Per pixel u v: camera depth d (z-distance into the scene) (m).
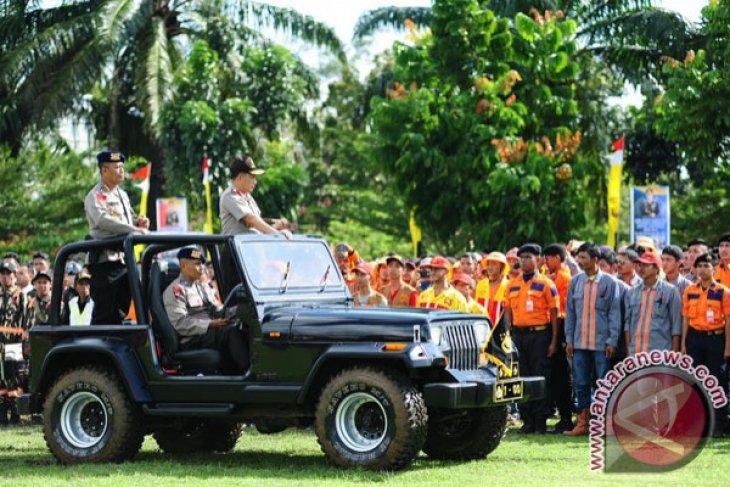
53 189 76.06
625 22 59.91
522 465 23.22
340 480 20.95
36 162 76.50
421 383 22.62
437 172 52.34
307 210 91.75
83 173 77.25
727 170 54.06
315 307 23.41
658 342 28.61
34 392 24.77
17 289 34.00
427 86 54.25
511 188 50.47
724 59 46.19
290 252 24.36
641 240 32.56
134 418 23.81
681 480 21.08
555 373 30.23
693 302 28.25
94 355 24.42
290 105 67.81
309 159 95.38
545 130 53.62
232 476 21.78
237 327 23.72
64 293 28.94
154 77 64.12
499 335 23.48
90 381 24.05
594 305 29.19
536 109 53.84
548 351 29.88
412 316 22.16
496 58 53.59
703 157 47.25
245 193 25.92
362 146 83.44
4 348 33.50
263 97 67.50
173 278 24.56
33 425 33.25
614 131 70.31
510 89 52.69
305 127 70.88
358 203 83.81
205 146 63.69
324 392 22.30
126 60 68.62
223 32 69.81
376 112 53.38
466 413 24.03
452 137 53.03
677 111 46.72
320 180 95.25
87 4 69.44
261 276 23.55
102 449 23.81
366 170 87.50
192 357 23.81
